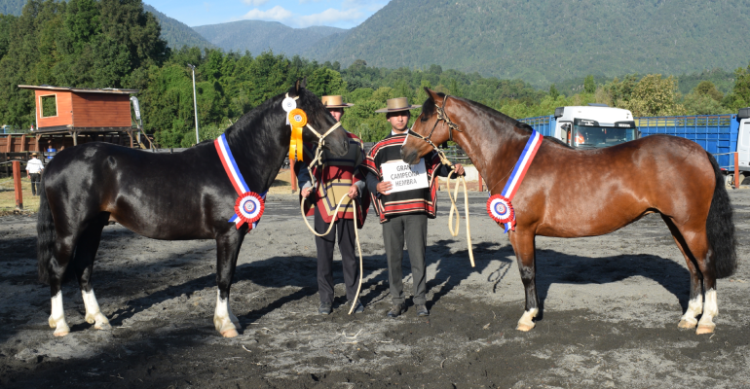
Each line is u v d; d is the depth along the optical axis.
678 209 3.81
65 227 4.06
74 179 4.01
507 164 4.29
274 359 3.74
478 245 7.90
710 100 58.25
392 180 4.56
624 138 16.11
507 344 3.95
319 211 4.75
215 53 98.31
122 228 9.88
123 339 4.18
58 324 4.19
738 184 16.67
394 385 3.30
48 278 4.18
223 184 4.17
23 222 10.66
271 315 4.79
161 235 4.14
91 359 3.75
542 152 4.18
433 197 4.75
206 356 3.80
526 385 3.27
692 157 3.81
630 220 4.01
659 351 3.73
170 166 4.16
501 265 6.58
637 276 5.92
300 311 4.89
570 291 5.21
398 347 3.95
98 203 4.07
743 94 57.50
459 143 4.56
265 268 6.63
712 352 3.68
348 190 4.73
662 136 3.97
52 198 4.04
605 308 4.75
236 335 4.21
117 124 28.95
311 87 113.75
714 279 3.95
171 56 89.12
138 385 3.33
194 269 6.65
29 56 73.56
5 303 5.13
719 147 19.48
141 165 4.12
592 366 3.52
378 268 6.62
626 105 50.25
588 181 3.98
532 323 4.22
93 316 4.45
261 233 9.12
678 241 4.30
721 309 4.58
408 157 4.44
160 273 6.44
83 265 4.44
